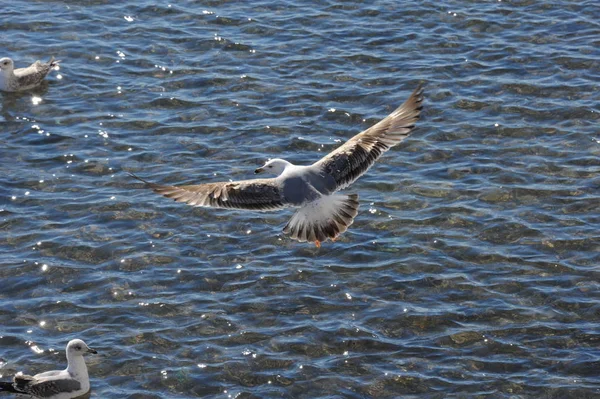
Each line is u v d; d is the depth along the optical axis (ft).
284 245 75.00
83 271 71.92
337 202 43.09
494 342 65.10
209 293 69.87
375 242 74.95
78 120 91.35
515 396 60.59
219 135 88.74
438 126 89.51
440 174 83.10
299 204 42.80
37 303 68.80
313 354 64.13
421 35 103.65
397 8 108.68
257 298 69.21
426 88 94.89
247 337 65.57
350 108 92.32
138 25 105.91
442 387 61.36
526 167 83.71
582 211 78.18
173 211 78.69
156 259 73.20
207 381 61.82
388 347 64.80
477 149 86.28
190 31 104.88
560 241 74.64
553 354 64.08
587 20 105.70
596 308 67.97
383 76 96.99
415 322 66.95
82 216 78.02
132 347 64.69
